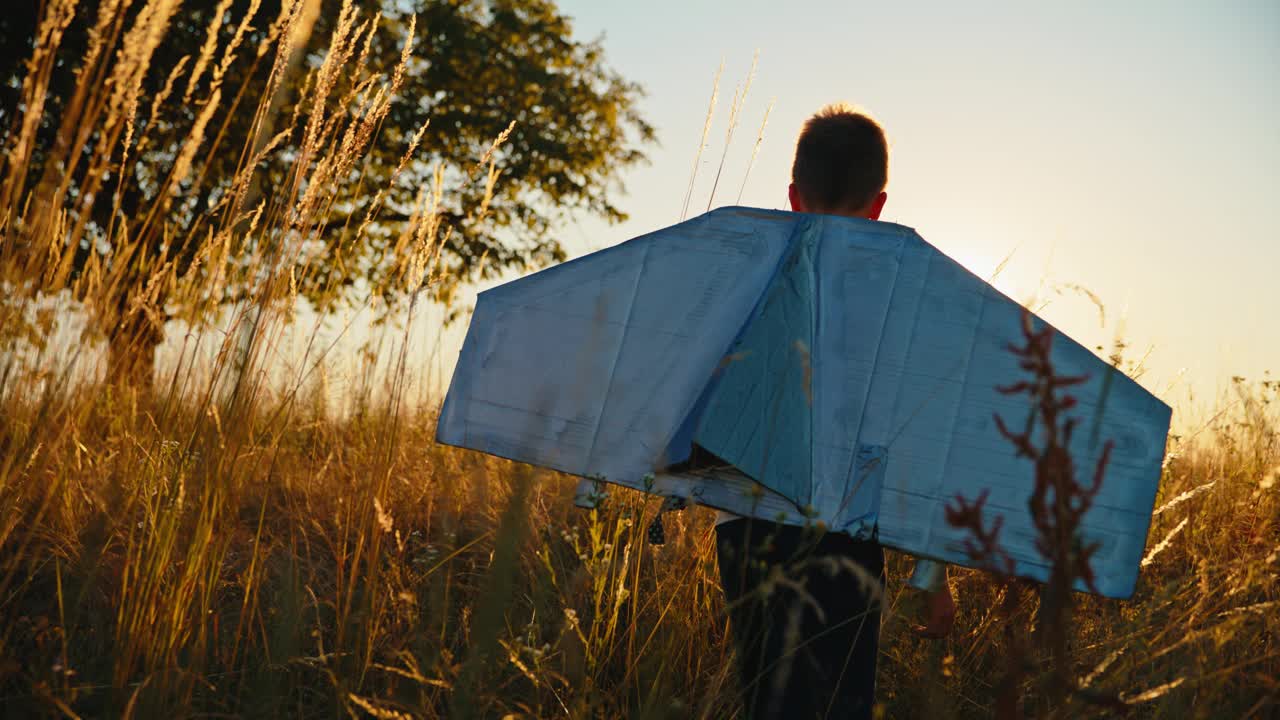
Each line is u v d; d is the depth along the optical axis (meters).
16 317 1.85
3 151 1.85
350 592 2.06
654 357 1.78
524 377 1.83
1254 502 2.59
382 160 9.58
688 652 2.06
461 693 1.40
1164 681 1.64
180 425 2.17
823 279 1.74
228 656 1.99
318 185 2.20
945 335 1.66
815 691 1.58
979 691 1.93
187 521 1.97
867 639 1.61
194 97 6.84
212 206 2.15
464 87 10.75
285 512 2.80
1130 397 1.52
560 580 2.16
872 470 1.59
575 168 11.09
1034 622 1.93
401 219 8.23
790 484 1.58
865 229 1.79
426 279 2.48
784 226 1.85
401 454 2.98
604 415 1.76
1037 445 1.53
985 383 1.60
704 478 1.69
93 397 2.16
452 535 2.09
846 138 1.92
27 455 1.92
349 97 2.23
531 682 1.97
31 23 6.79
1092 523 1.47
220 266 2.12
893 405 1.62
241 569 2.46
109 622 2.02
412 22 2.24
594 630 1.91
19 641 1.93
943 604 1.67
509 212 10.45
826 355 1.67
